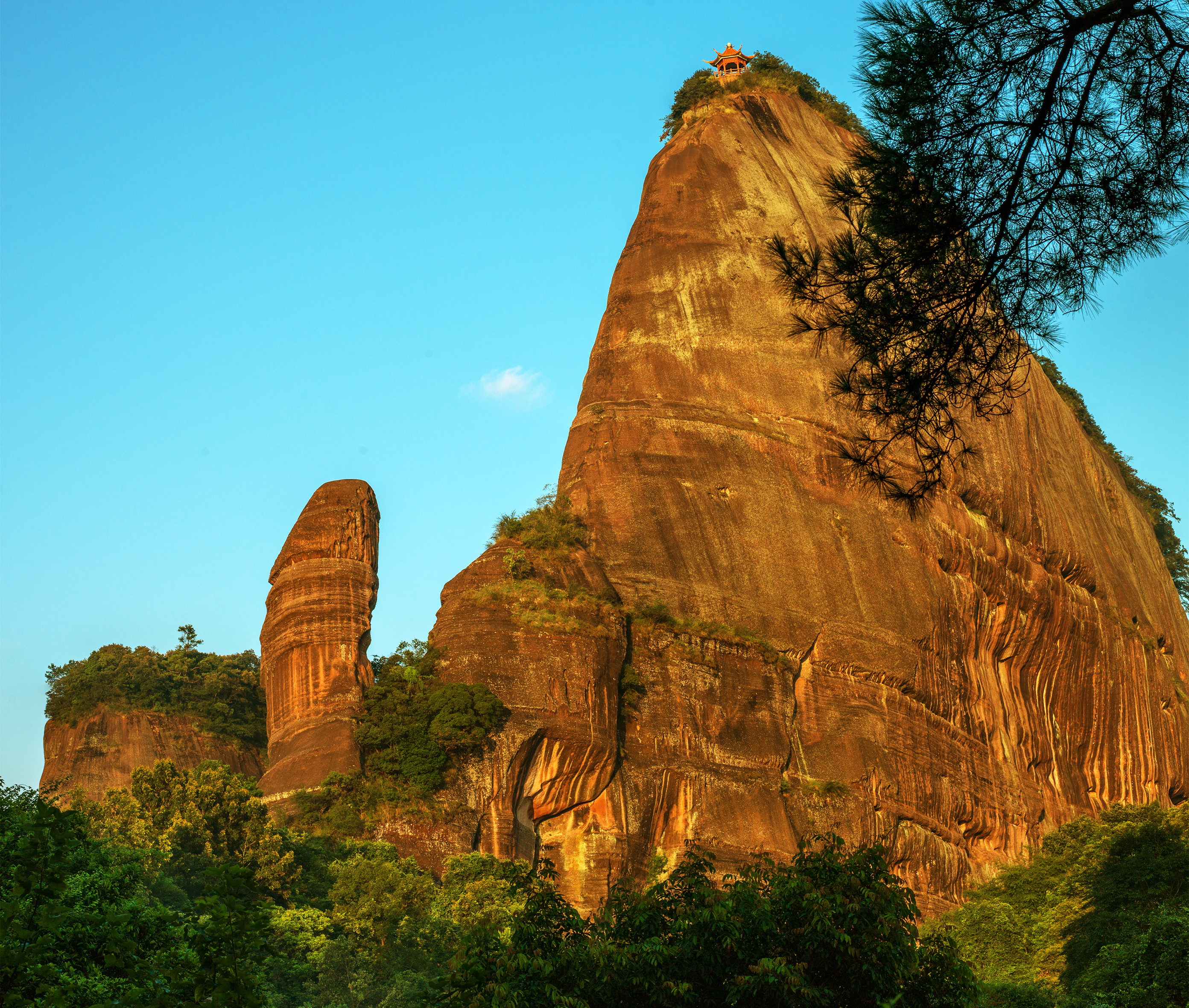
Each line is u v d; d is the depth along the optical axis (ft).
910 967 51.26
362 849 161.79
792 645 211.82
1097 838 173.99
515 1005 48.96
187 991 41.11
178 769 151.94
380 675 191.93
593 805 183.42
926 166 43.96
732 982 50.67
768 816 191.62
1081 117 43.11
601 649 189.47
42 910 40.83
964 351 45.80
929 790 213.25
